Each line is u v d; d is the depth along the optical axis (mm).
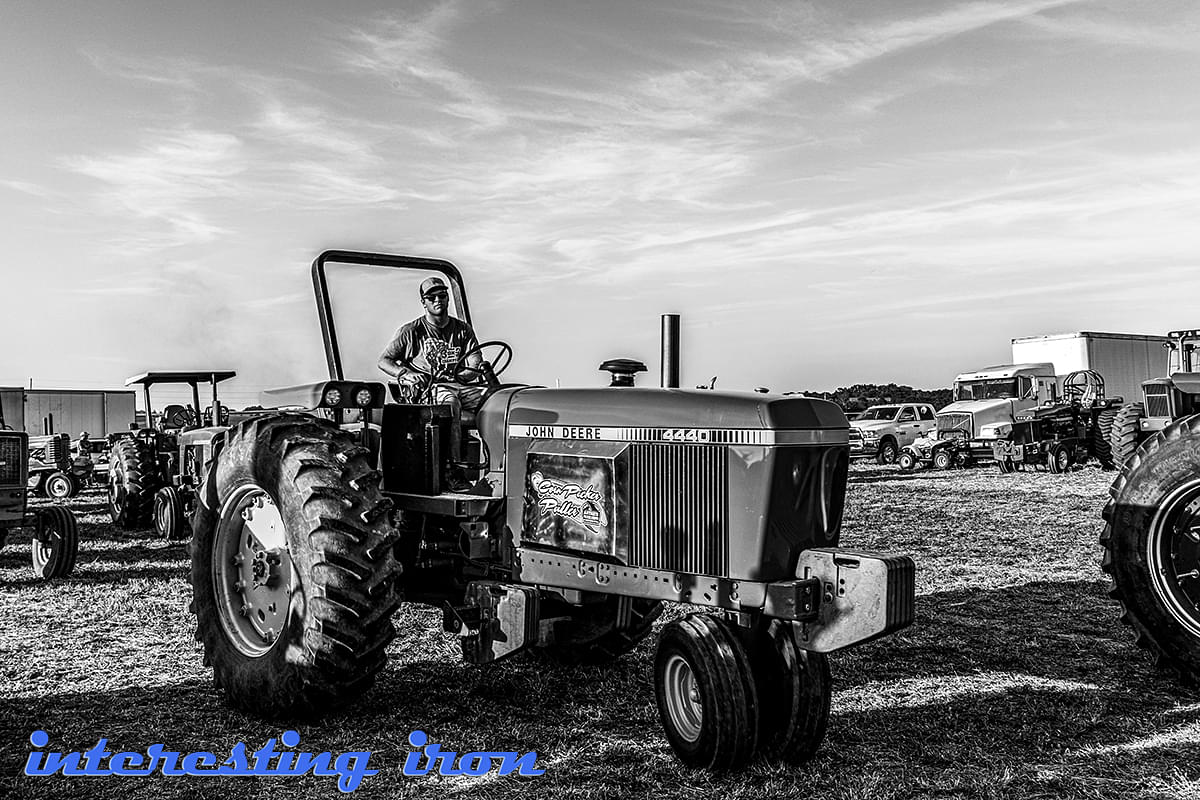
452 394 4656
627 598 4277
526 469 4301
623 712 4414
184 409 13156
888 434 25844
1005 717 4316
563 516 4137
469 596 4309
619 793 3496
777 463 3521
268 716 4246
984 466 24391
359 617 3963
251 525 4633
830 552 3467
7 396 19438
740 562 3580
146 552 9688
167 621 6414
